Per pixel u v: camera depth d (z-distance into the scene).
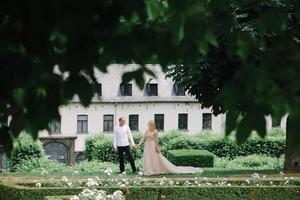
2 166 48.41
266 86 3.95
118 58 4.02
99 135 46.94
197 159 34.75
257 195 19.50
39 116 3.94
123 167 26.38
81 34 3.45
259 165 36.56
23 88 3.97
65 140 56.31
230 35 4.40
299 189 19.61
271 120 4.09
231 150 44.84
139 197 19.25
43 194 18.95
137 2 3.72
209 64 24.16
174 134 46.53
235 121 4.17
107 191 19.12
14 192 18.94
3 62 3.87
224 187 19.44
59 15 3.37
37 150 31.97
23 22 3.60
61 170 31.25
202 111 62.53
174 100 62.06
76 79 4.16
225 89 4.21
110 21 3.65
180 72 25.80
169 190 19.34
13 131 4.30
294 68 4.02
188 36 3.84
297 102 3.85
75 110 60.41
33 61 3.91
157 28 3.92
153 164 24.97
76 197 16.14
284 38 4.51
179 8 3.85
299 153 27.05
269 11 4.61
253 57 4.35
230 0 5.36
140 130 61.62
